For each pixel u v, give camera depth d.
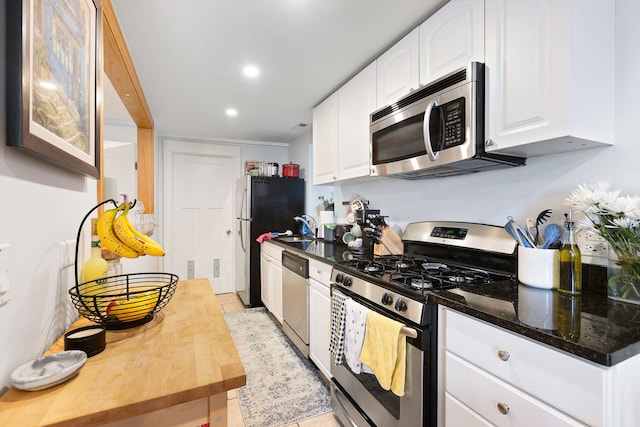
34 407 0.52
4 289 0.60
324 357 1.92
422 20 1.61
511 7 1.16
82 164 0.94
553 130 1.03
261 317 3.23
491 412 0.90
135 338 0.80
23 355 0.67
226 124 3.45
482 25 1.27
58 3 0.78
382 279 1.35
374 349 1.27
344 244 2.69
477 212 1.62
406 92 1.69
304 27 1.64
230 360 0.69
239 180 4.01
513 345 0.85
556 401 0.75
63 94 0.81
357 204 2.37
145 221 2.13
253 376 2.10
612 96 1.10
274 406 1.79
